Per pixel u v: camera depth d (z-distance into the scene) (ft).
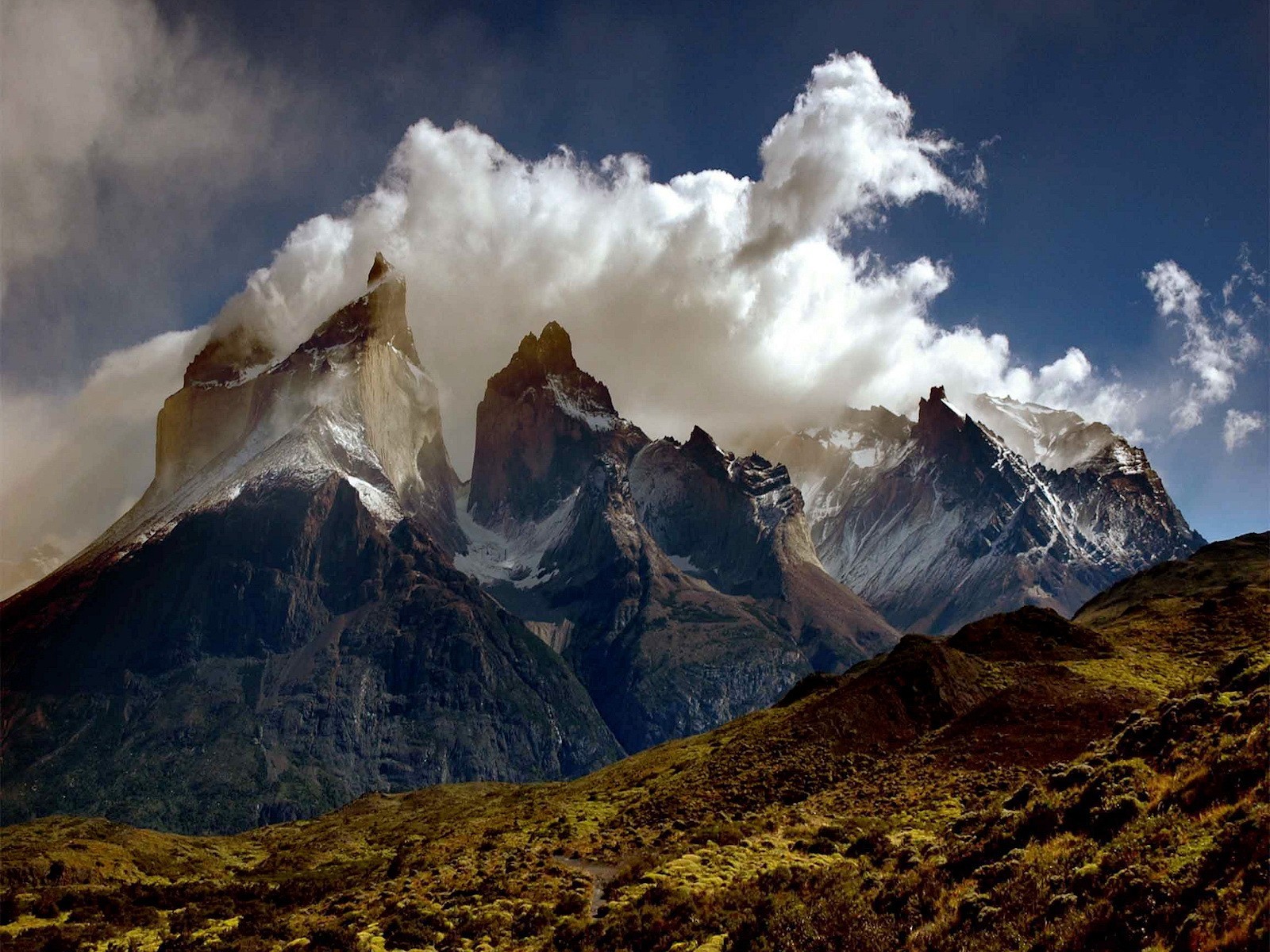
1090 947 134.10
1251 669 205.46
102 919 336.08
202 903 352.49
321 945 244.01
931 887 173.17
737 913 194.08
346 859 479.00
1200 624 514.27
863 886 189.57
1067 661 456.04
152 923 325.83
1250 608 520.01
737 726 520.42
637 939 198.49
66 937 303.68
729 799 360.69
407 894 290.35
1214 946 120.78
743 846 267.59
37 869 426.51
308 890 355.77
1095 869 150.41
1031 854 167.63
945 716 395.75
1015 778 310.86
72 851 461.78
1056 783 198.59
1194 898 131.34
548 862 302.25
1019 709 379.76
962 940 150.00
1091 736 345.31
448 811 594.24
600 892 254.06
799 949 169.89
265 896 362.94
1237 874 129.90
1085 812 173.99
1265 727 162.81
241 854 579.07
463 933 233.14
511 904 249.34
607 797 432.66
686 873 241.14
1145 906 134.00
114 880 434.71
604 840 333.01
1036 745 343.67
